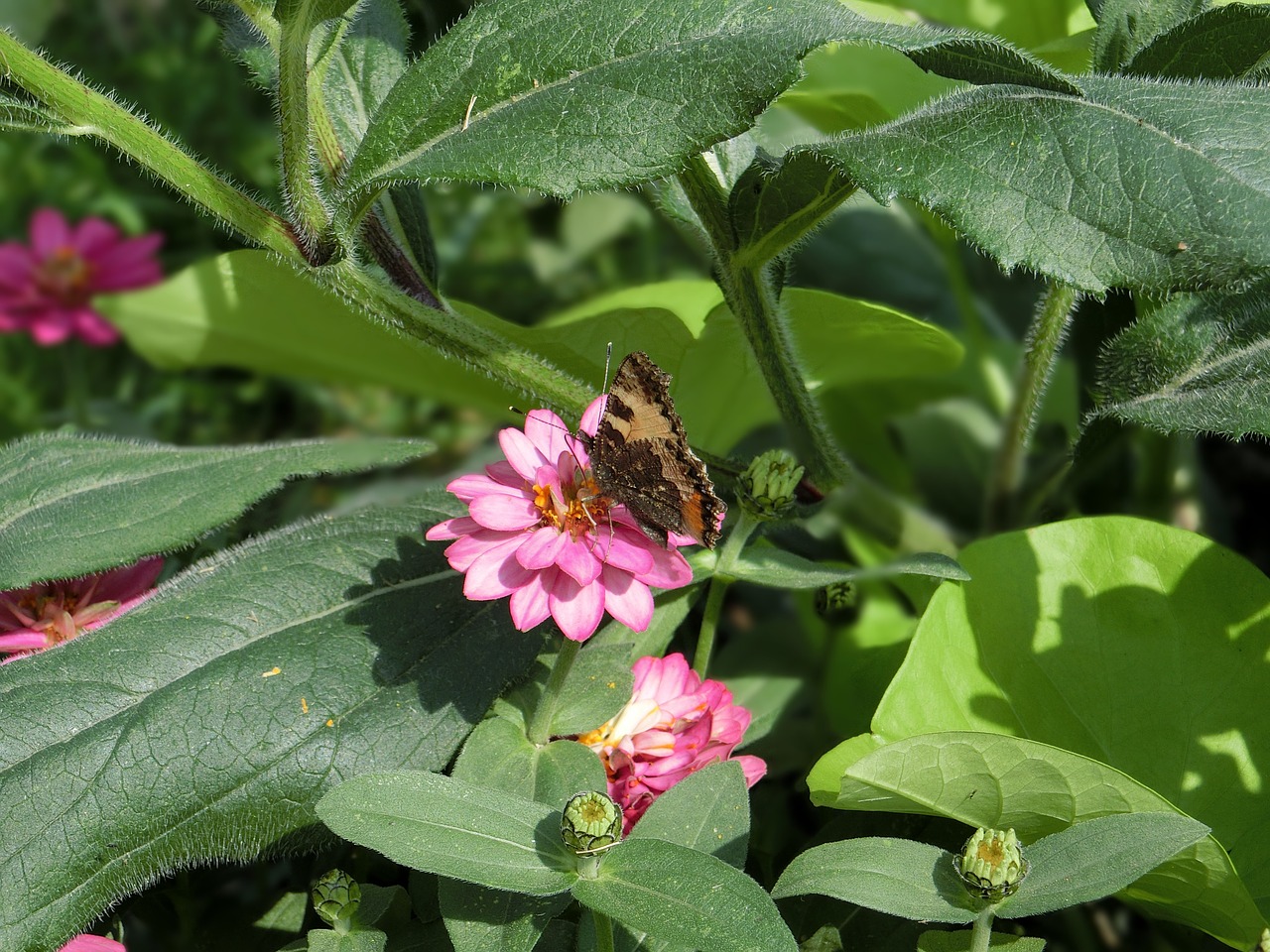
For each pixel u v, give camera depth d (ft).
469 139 1.17
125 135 1.25
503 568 1.15
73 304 2.46
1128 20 1.43
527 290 3.05
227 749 1.19
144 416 2.88
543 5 1.20
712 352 1.70
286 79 1.22
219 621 1.26
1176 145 1.11
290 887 1.46
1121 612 1.33
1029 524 1.78
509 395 1.84
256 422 3.06
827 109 1.63
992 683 1.30
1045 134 1.13
